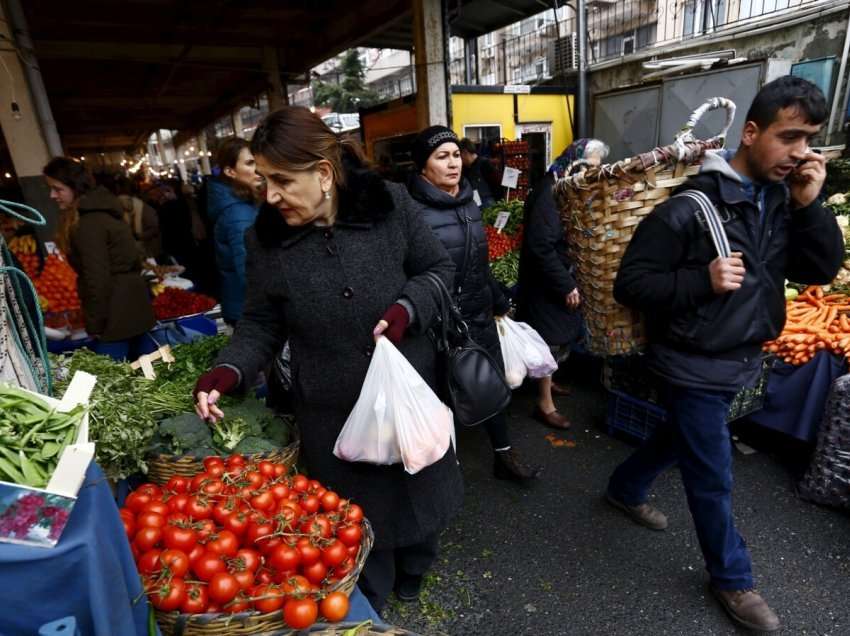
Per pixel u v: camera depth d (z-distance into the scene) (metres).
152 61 8.39
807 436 2.61
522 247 3.16
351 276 1.53
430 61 5.50
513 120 7.81
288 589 1.21
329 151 1.41
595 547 2.35
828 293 3.24
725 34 6.40
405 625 2.02
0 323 1.20
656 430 2.21
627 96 7.14
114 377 2.03
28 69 4.97
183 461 1.71
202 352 2.60
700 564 2.22
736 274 1.61
